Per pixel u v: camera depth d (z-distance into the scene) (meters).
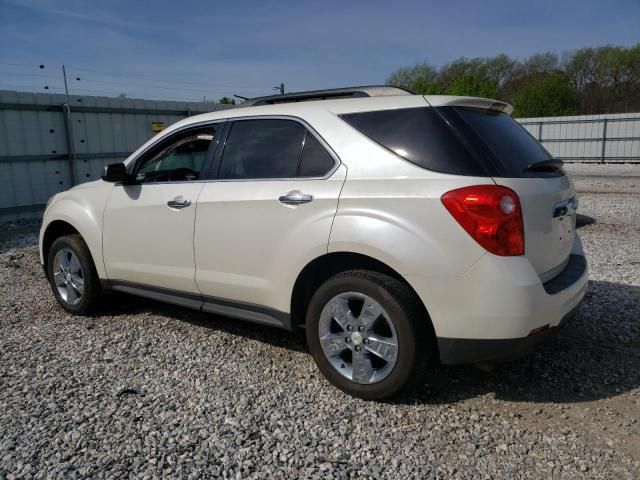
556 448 2.85
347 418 3.16
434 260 3.00
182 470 2.69
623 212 10.66
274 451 2.84
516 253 2.95
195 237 4.04
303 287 3.63
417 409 3.26
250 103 4.21
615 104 44.38
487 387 3.52
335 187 3.37
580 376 3.66
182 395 3.46
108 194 4.70
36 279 6.50
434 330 3.15
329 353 3.46
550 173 3.40
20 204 11.16
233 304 3.96
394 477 2.63
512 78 52.44
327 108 3.62
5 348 4.27
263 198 3.65
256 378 3.70
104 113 12.44
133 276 4.56
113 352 4.17
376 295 3.19
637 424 3.07
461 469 2.69
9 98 10.77
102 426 3.09
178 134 4.37
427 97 3.36
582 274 3.49
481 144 3.12
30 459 2.79
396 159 3.23
